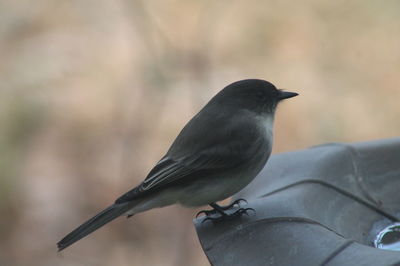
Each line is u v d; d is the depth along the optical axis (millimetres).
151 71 12961
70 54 14695
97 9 15828
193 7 15234
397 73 13531
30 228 11352
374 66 13688
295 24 14820
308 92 13227
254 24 14859
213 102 6379
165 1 15562
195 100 12805
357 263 4297
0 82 14016
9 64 14523
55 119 13273
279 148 12266
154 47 13188
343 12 14922
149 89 12844
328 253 4488
